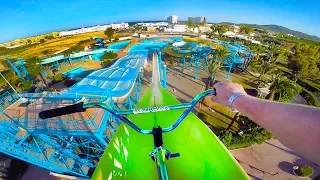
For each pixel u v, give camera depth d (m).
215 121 27.19
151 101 5.56
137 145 4.71
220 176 4.00
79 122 15.41
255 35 120.69
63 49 70.62
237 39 92.50
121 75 28.69
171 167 4.41
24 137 14.43
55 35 112.50
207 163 4.29
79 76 42.78
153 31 113.81
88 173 19.47
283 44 99.12
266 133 24.27
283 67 52.88
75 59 54.53
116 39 82.69
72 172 18.16
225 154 4.23
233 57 48.53
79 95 20.12
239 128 26.00
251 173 20.42
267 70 38.00
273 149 23.34
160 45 67.44
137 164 4.42
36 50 72.19
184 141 4.81
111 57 50.94
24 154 14.42
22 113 17.17
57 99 19.55
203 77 43.25
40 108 18.08
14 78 40.25
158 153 3.25
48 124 15.15
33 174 19.92
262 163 21.55
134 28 126.31
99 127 14.94
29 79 38.62
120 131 4.82
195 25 113.06
